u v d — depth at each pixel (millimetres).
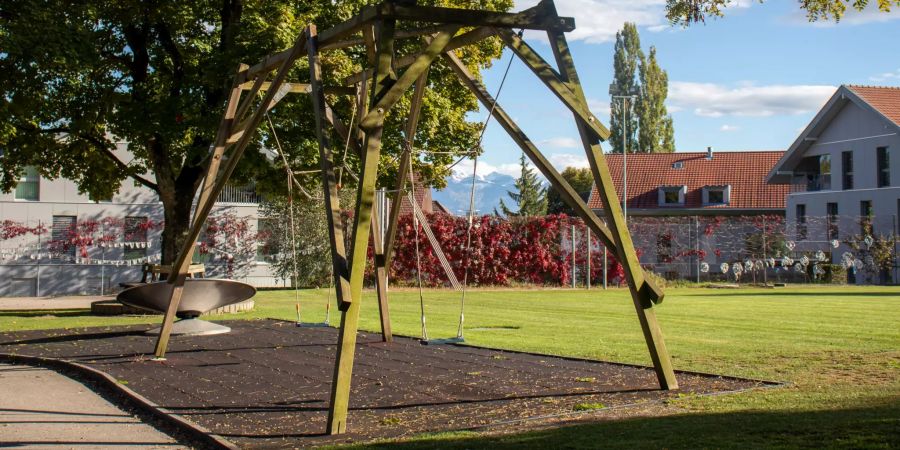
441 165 23125
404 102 20438
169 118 18094
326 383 8125
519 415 6270
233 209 35125
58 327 14758
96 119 19266
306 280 29641
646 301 7445
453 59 8430
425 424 6051
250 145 19359
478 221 29125
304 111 18609
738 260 34812
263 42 17750
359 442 5469
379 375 8500
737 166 51750
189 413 6688
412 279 28422
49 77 17484
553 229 29672
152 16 18469
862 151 38344
